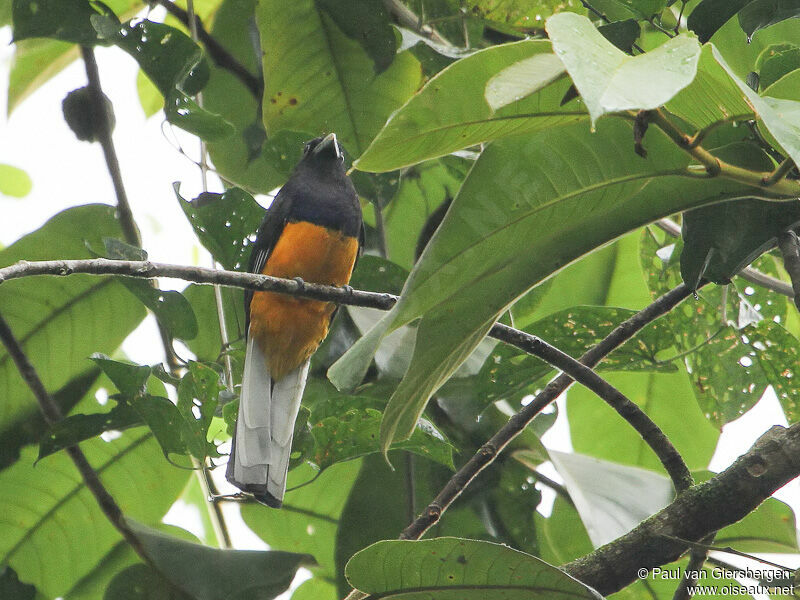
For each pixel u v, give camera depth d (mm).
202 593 7832
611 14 6969
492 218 4832
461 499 9086
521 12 9133
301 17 9273
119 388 7023
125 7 10055
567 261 5250
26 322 8977
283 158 8938
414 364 5211
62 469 8859
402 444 7449
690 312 8625
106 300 9102
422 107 4223
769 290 8992
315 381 9438
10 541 8891
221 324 8438
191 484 10016
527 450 9078
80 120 9188
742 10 5820
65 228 8984
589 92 3002
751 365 8570
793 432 5953
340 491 9477
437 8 9188
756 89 5988
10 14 10195
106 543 9039
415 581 5520
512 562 5355
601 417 10461
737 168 4527
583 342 8023
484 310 5238
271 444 7266
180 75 8055
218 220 8250
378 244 10297
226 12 10258
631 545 6004
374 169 4527
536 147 4691
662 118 4195
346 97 9586
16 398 8898
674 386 10328
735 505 5875
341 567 9016
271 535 9555
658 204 5105
